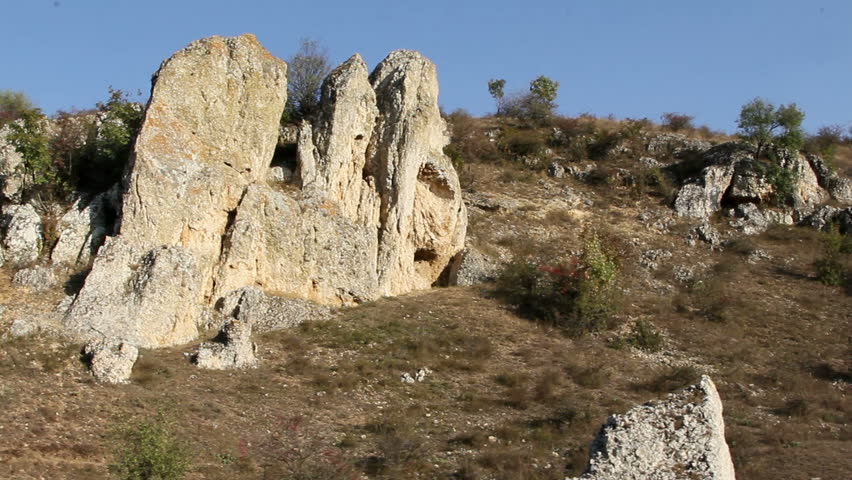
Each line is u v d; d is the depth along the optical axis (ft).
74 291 89.92
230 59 105.09
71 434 64.75
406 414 76.59
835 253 129.90
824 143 187.01
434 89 119.96
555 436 72.64
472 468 63.72
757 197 149.28
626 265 124.98
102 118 114.01
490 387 85.51
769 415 83.66
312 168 108.47
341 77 112.06
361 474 63.26
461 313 103.24
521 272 110.63
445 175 116.26
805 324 110.63
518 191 150.10
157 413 70.33
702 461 39.29
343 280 102.94
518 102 188.34
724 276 125.70
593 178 157.38
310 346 90.38
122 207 93.97
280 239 100.07
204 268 95.14
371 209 111.04
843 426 81.20
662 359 97.40
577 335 101.19
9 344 79.92
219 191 98.53
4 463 58.03
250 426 71.15
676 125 187.01
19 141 105.50
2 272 92.63
